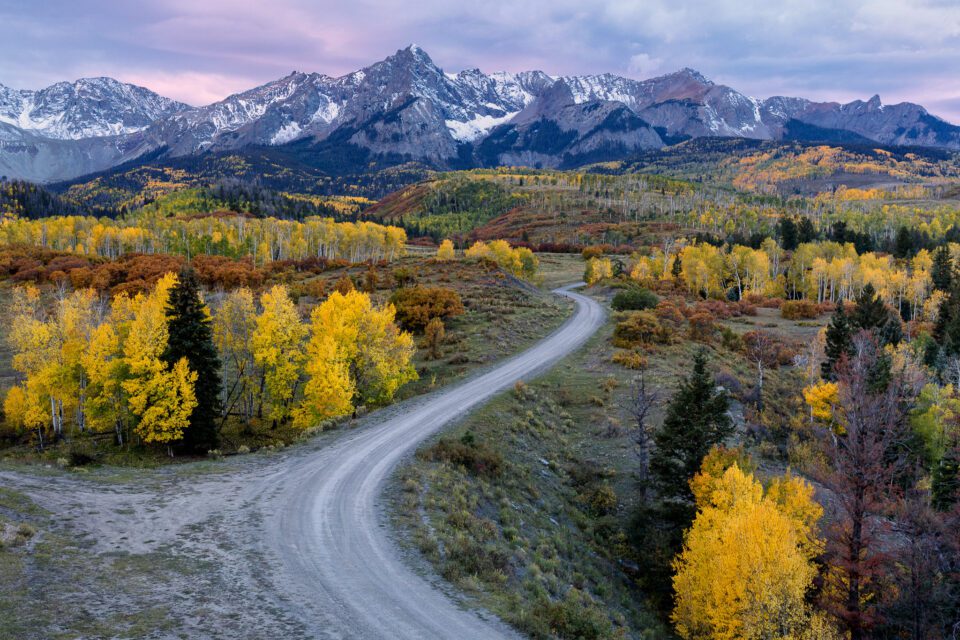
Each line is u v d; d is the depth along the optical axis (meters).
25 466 27.47
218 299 76.00
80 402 45.91
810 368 56.69
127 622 14.30
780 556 21.95
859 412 27.41
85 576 16.44
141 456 40.62
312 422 42.06
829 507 32.31
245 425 47.69
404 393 50.31
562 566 24.59
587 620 18.16
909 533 26.72
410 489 26.11
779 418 47.12
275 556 19.25
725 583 22.20
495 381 49.66
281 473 28.36
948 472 37.53
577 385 50.69
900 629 25.31
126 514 21.83
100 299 78.81
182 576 17.23
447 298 74.81
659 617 25.58
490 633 15.80
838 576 26.09
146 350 40.09
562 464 37.78
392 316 50.34
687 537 27.44
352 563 19.12
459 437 34.84
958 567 26.34
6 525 18.69
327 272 110.25
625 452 40.06
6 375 57.72
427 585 18.14
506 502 27.97
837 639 22.03
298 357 46.94
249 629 14.66
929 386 46.44
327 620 15.54
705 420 32.53
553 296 96.38
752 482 27.69
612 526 31.45
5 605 14.09
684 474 32.12
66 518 20.53
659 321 68.38
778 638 21.08
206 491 25.34
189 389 39.91
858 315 62.66
